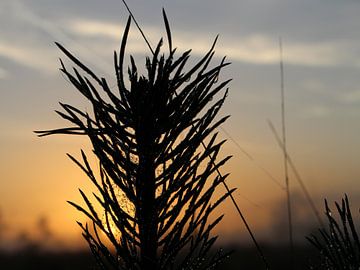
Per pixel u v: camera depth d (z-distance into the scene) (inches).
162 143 21.0
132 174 20.9
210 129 20.9
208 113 21.0
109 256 20.2
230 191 20.5
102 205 20.5
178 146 20.9
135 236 20.5
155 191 20.8
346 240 19.2
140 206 20.6
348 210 19.3
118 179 20.8
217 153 20.6
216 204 20.3
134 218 20.6
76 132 21.0
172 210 20.5
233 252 20.2
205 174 20.5
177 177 20.7
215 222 20.2
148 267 20.3
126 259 20.3
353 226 19.1
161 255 20.3
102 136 21.0
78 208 20.4
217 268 20.1
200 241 20.1
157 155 21.1
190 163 20.8
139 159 21.0
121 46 21.0
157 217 20.6
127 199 21.1
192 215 20.2
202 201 20.2
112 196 20.4
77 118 21.1
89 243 20.2
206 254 20.1
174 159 21.1
